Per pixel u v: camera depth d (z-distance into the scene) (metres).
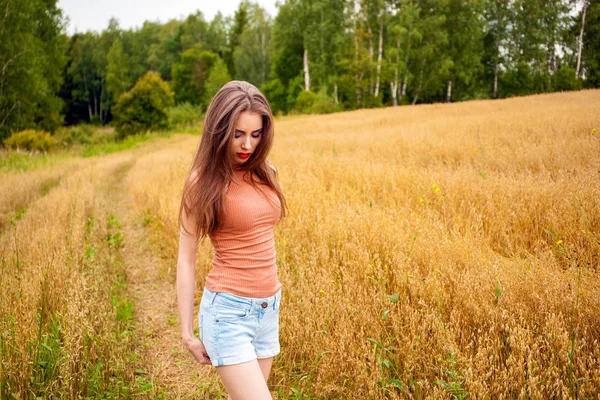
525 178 5.68
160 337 3.84
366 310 3.14
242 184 2.00
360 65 44.56
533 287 3.00
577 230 3.98
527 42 50.12
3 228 6.90
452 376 2.44
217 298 1.98
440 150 8.72
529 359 2.34
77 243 5.14
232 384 1.93
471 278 3.18
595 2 48.47
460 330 2.81
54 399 2.65
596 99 20.70
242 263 1.99
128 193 10.89
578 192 4.51
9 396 2.57
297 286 3.66
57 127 40.19
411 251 3.74
